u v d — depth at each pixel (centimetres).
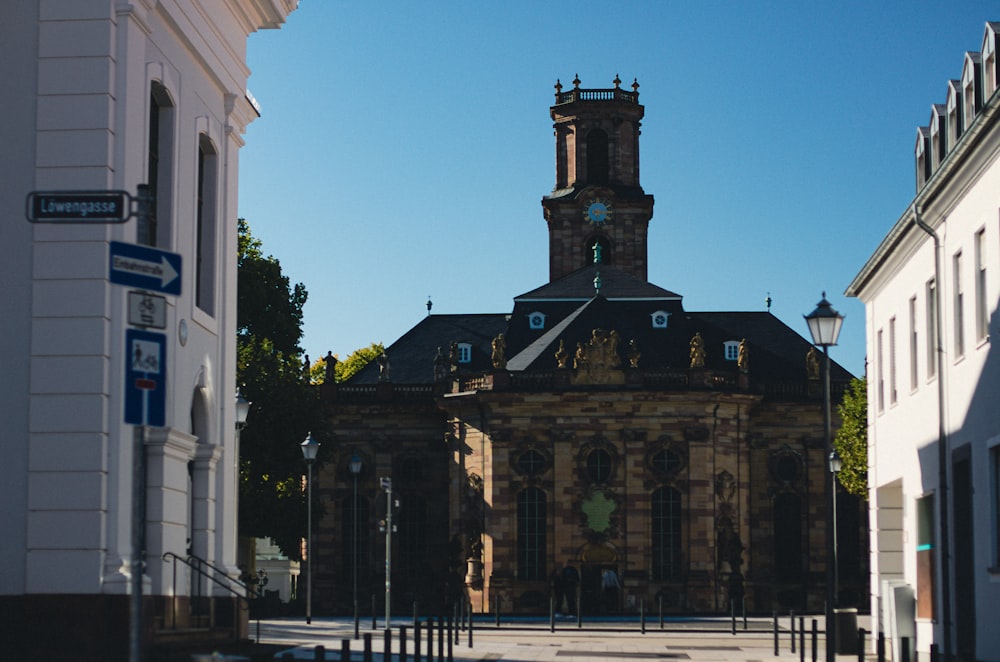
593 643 5144
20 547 2709
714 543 8875
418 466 9775
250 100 3919
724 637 5728
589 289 10162
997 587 3331
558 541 8850
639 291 9956
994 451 3412
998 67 3434
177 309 3173
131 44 2859
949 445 3812
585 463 8900
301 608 8650
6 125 2789
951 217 3769
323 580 9675
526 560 8881
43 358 2739
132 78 2864
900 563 4831
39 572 2698
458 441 9150
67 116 2783
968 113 3741
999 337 3309
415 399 9762
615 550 8844
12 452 2730
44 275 2753
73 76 2791
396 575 9688
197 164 3366
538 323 10069
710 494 8881
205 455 3425
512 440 8938
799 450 9606
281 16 3875
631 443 8900
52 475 2716
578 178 11100
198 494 3419
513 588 8825
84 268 2753
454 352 9375
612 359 8925
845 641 4247
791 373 10106
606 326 9556
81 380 2731
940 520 3831
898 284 4528
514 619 7900
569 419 8925
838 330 3262
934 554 4025
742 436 9069
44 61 2795
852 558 9569
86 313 2741
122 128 2825
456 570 9025
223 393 3553
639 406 8900
